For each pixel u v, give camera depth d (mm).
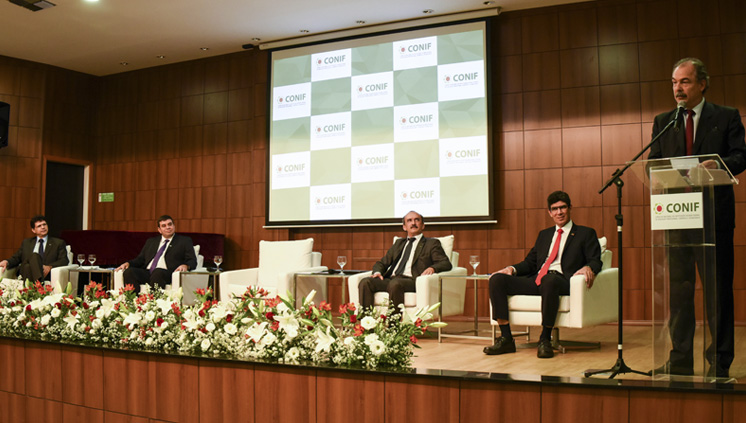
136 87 8547
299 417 2244
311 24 6934
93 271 5914
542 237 4320
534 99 6348
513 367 3473
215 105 8008
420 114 6684
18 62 8078
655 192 2484
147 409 2547
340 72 7086
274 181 7371
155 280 5633
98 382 2682
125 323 2684
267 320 2463
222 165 7918
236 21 6855
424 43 6703
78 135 8562
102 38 7367
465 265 6508
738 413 1777
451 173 6523
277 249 5699
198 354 2484
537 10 6387
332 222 7023
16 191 7957
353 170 6961
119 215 8539
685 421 1821
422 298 4492
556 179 6223
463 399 2025
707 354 2352
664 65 5922
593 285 3979
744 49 5688
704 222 2377
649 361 3682
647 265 5883
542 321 3881
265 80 7586
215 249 7473
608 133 6070
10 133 7969
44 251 6359
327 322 2355
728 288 2744
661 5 5961
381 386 2129
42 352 2863
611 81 6086
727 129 2820
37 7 6430
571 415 1919
